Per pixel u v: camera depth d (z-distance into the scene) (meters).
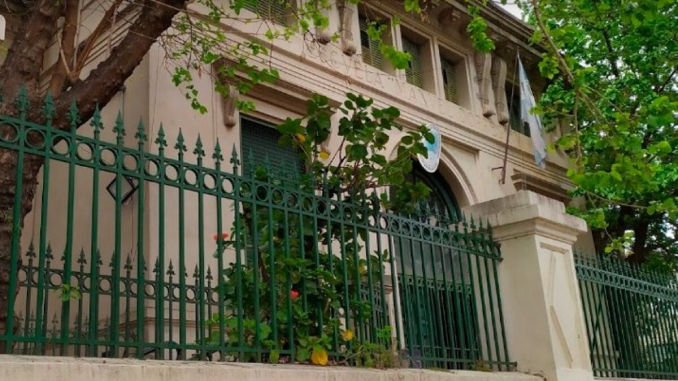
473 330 7.14
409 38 15.52
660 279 10.39
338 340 5.75
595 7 8.80
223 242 5.96
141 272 4.66
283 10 12.36
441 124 14.91
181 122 10.17
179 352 5.18
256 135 11.27
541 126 16.45
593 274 8.89
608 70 15.27
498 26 16.52
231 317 5.52
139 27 6.82
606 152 11.29
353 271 6.07
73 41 7.11
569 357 7.44
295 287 5.70
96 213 4.53
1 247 5.58
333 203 5.99
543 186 17.25
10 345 4.04
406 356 6.15
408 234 6.61
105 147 4.66
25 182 5.85
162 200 4.85
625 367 8.96
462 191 15.08
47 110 4.49
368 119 6.41
